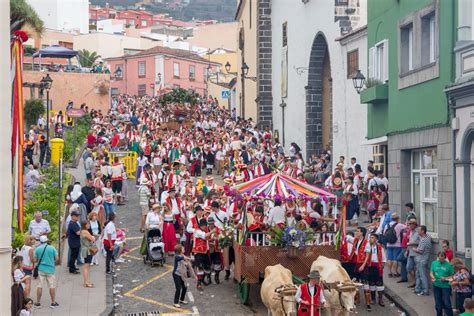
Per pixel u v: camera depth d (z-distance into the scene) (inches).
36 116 1815.9
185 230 909.2
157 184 1325.0
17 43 685.3
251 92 2215.8
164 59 3567.9
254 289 826.8
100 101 2353.6
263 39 2048.5
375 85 1063.0
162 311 752.3
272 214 775.1
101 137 1658.5
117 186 1257.4
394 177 962.1
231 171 1369.3
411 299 784.3
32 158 1385.3
